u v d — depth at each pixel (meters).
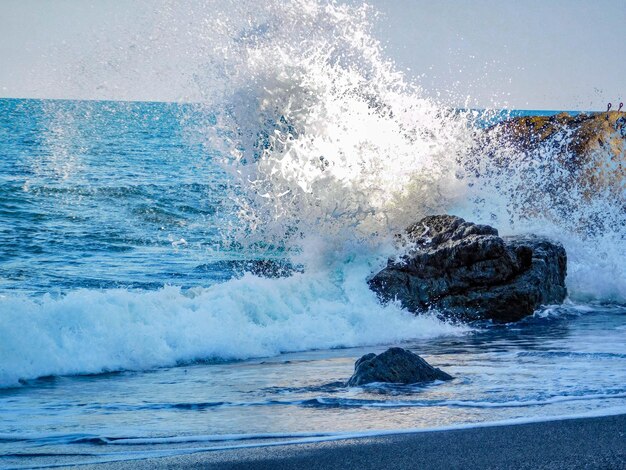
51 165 43.12
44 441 7.11
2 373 9.80
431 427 7.09
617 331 13.66
